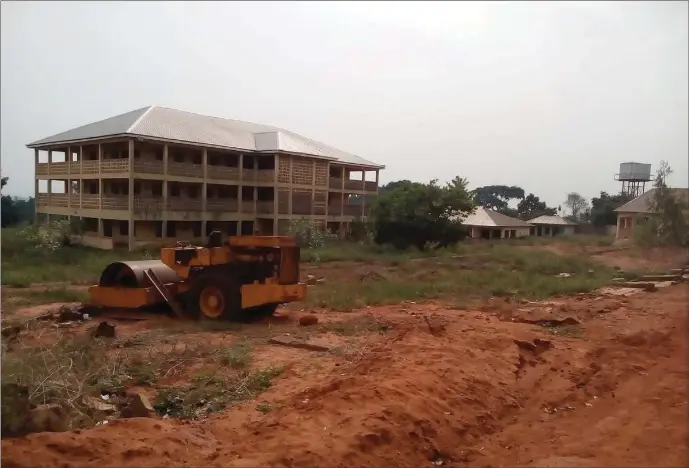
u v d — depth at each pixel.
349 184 45.22
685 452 5.90
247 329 11.77
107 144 34.25
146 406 6.56
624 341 10.88
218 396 7.29
